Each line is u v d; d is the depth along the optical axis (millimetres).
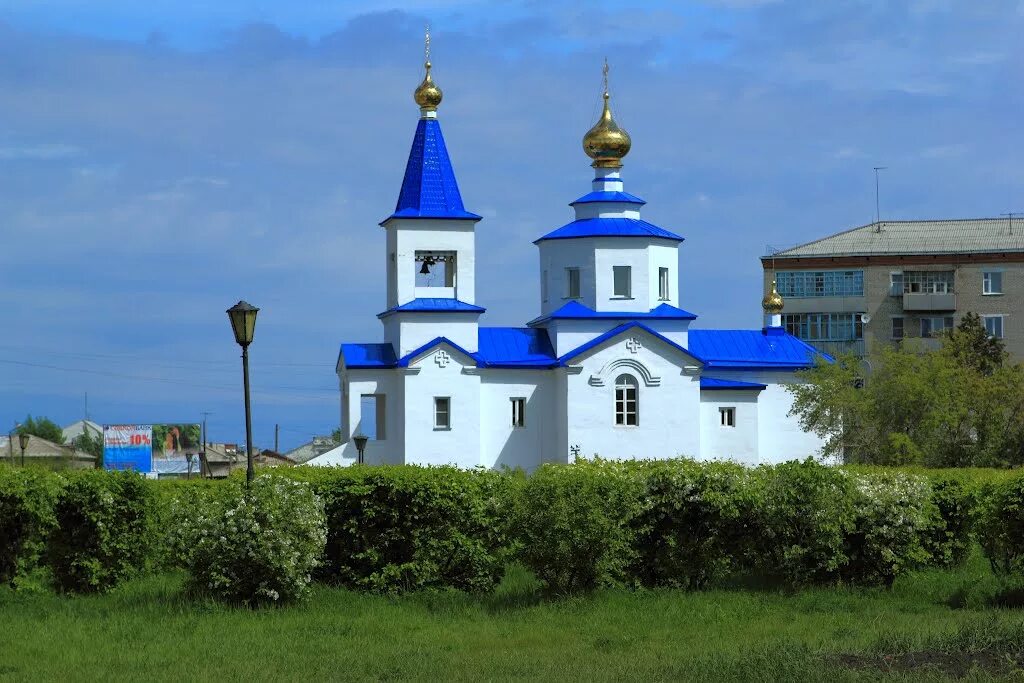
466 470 32688
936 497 35031
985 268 108312
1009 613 27719
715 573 31938
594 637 25672
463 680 21266
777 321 79125
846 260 109375
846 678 20562
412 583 30953
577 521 29688
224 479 36281
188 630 26297
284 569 28766
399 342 70312
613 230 72938
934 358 69125
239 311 31156
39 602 29812
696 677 21234
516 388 71688
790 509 31219
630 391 71312
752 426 72812
